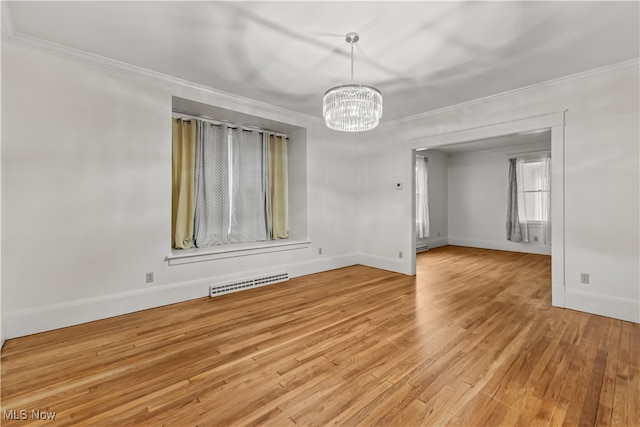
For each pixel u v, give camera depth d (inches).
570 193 122.3
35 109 99.8
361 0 77.2
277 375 76.3
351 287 156.1
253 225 181.3
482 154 289.7
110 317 114.3
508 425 58.9
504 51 102.8
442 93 141.5
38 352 87.3
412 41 97.0
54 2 79.4
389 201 193.6
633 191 109.0
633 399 66.1
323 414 62.3
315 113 177.6
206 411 63.2
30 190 98.9
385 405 64.9
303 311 121.5
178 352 88.0
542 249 252.1
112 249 115.3
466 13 82.3
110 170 114.7
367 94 93.3
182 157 151.2
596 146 116.1
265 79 127.9
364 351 88.6
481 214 291.6
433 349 89.4
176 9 82.0
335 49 102.5
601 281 115.7
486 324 107.7
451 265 211.2
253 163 181.8
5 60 94.5
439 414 62.1
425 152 285.0
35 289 99.9
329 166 196.7
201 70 120.0
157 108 125.6
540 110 130.0
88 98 109.8
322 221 193.3
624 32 90.7
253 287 154.6
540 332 100.7
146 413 62.6
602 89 114.5
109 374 76.6
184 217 150.4
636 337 96.3
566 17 83.8
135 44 100.8
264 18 85.4
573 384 71.8
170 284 130.4
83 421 60.2
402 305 128.3
